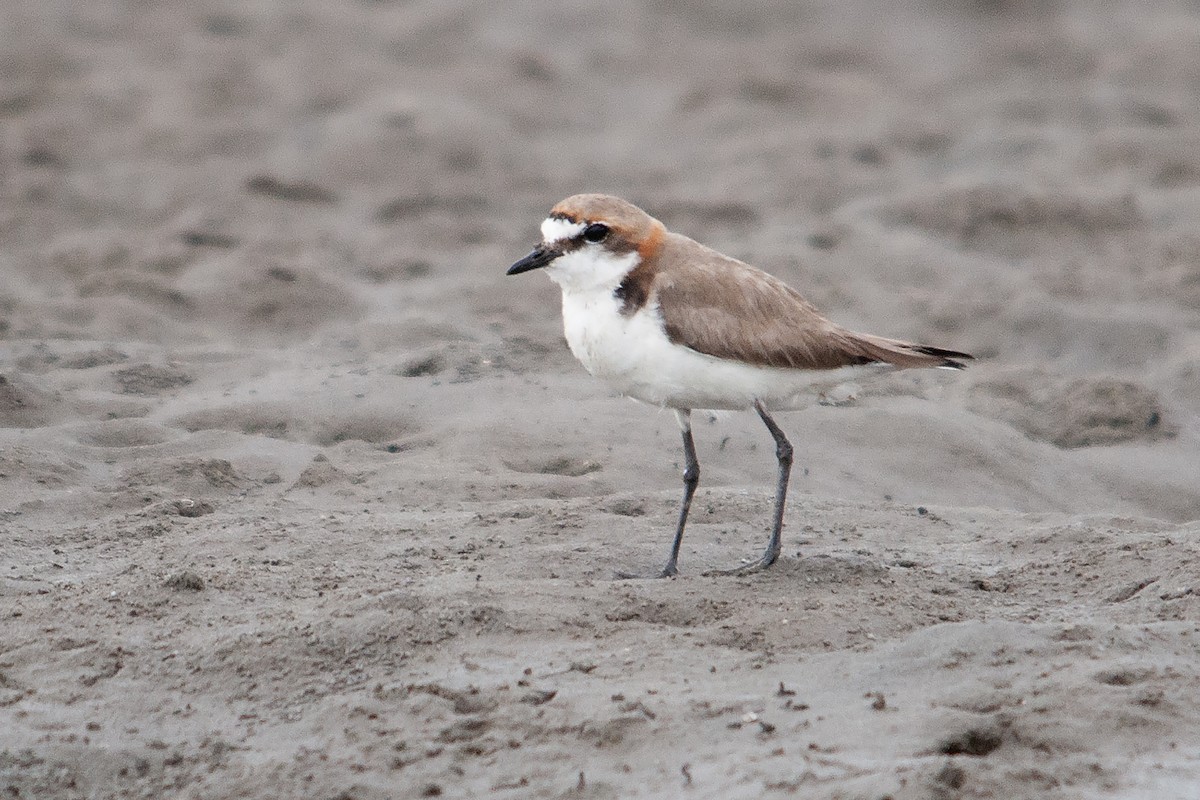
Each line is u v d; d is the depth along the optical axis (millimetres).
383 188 24141
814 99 29719
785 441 10180
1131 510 13516
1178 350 17016
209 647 8602
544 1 36719
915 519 11797
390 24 34500
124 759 7531
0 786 7340
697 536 11078
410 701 7887
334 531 10938
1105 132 26484
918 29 36062
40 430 13234
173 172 24500
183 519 11258
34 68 30281
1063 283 19219
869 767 6973
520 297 18375
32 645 8727
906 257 20312
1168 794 6887
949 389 15773
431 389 14734
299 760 7402
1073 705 7613
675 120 28766
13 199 22812
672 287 9867
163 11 35219
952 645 8328
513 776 7191
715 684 8039
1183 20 35906
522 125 28125
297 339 17219
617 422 13852
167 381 15156
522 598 9258
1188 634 8602
